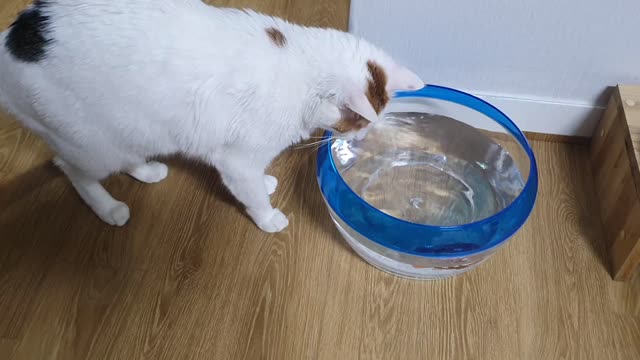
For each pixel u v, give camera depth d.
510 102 1.50
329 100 1.07
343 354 1.20
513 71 1.43
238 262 1.33
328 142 1.29
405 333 1.22
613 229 1.32
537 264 1.33
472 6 1.28
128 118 1.04
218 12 1.06
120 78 0.98
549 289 1.29
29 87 0.98
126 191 1.45
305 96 1.06
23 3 1.79
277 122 1.08
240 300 1.27
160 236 1.37
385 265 1.29
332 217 1.35
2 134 1.51
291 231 1.38
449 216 1.39
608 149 1.40
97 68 0.97
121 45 0.96
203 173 1.49
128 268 1.31
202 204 1.43
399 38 1.40
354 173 1.47
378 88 1.07
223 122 1.07
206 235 1.37
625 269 1.26
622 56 1.33
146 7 0.98
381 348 1.21
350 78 1.04
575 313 1.25
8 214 1.39
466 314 1.25
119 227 1.38
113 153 1.13
